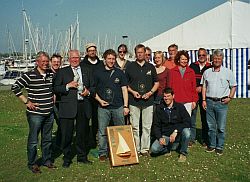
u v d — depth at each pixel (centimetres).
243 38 1565
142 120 735
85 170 665
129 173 648
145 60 724
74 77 648
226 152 771
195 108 813
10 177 636
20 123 1168
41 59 609
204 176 629
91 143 847
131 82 714
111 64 680
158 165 689
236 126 1044
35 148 645
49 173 650
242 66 1580
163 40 1681
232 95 734
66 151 677
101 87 686
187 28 1641
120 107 694
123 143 693
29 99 617
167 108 717
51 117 648
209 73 748
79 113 671
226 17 1574
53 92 641
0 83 3025
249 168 669
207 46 1611
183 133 709
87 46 746
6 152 798
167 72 764
